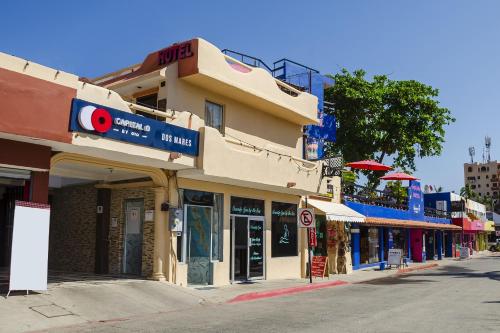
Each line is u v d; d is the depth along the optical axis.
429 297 14.48
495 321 9.80
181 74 15.20
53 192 18.14
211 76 15.27
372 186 41.34
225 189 16.98
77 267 16.73
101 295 11.47
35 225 10.50
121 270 15.70
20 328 8.48
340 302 13.26
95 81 18.86
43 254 10.58
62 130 10.75
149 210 14.89
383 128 39.62
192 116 14.53
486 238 77.19
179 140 13.73
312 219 17.95
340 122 39.25
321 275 20.69
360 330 8.73
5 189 15.38
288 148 20.47
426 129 39.97
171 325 9.33
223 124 17.05
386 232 31.83
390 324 9.40
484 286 18.22
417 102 39.75
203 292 14.26
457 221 52.06
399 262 27.47
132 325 9.28
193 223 15.83
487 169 150.12
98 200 16.36
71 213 17.36
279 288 16.11
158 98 15.11
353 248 26.45
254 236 18.44
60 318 9.35
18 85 10.06
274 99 18.25
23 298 10.11
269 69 21.23
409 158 40.38
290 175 18.62
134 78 15.37
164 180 14.65
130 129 12.22
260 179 16.88
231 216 17.30
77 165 14.51
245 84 16.81
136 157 12.72
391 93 39.53
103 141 11.62
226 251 16.81
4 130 9.77
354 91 37.62
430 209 44.81
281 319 10.12
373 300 13.74
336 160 21.50
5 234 15.77
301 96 20.23
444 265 34.53
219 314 10.91
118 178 16.02
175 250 14.74
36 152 10.98
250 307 12.18
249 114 18.25
